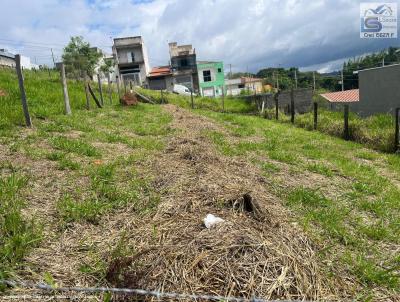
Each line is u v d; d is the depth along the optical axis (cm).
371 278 284
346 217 420
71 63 3531
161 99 2428
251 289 222
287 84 6800
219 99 3033
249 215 336
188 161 549
